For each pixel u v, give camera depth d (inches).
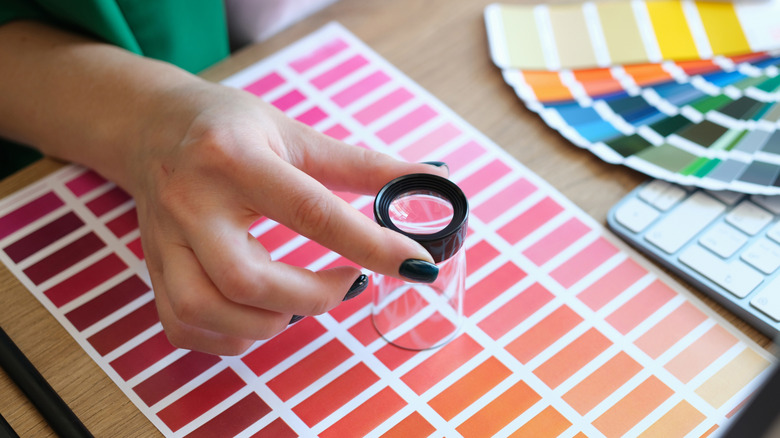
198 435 21.8
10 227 24.6
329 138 23.4
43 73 25.6
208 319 21.5
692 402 21.7
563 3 27.3
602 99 25.5
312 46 27.2
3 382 22.5
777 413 16.8
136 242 24.2
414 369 22.4
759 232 23.2
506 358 22.4
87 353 22.7
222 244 21.5
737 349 22.3
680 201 23.8
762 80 25.4
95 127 24.7
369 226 21.1
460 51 26.8
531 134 25.3
